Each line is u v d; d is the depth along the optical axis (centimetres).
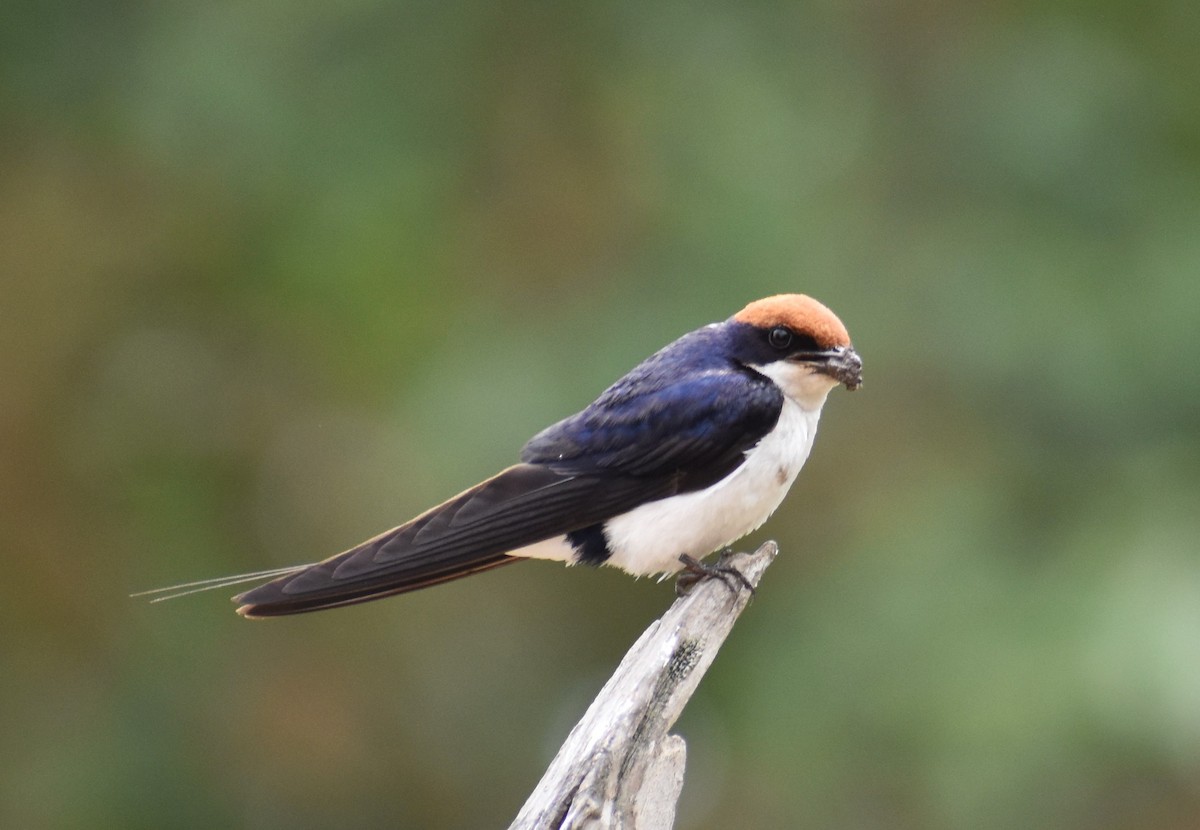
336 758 1516
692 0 1430
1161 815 1287
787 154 1374
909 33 1481
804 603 1314
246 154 1398
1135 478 1279
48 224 1480
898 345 1331
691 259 1346
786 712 1280
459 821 1552
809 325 813
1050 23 1466
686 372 820
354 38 1405
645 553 805
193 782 1440
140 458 1489
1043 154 1396
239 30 1386
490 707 1549
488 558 806
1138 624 1148
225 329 1505
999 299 1328
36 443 1477
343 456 1498
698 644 688
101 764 1407
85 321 1491
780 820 1359
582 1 1427
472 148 1442
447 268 1456
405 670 1552
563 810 584
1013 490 1304
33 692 1441
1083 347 1302
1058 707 1134
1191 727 1095
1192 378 1297
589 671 1532
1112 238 1377
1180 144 1438
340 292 1471
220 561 1483
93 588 1467
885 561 1288
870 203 1398
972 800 1150
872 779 1255
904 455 1359
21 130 1442
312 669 1511
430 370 1367
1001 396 1339
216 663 1470
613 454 805
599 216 1438
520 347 1338
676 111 1405
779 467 808
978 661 1199
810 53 1437
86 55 1415
